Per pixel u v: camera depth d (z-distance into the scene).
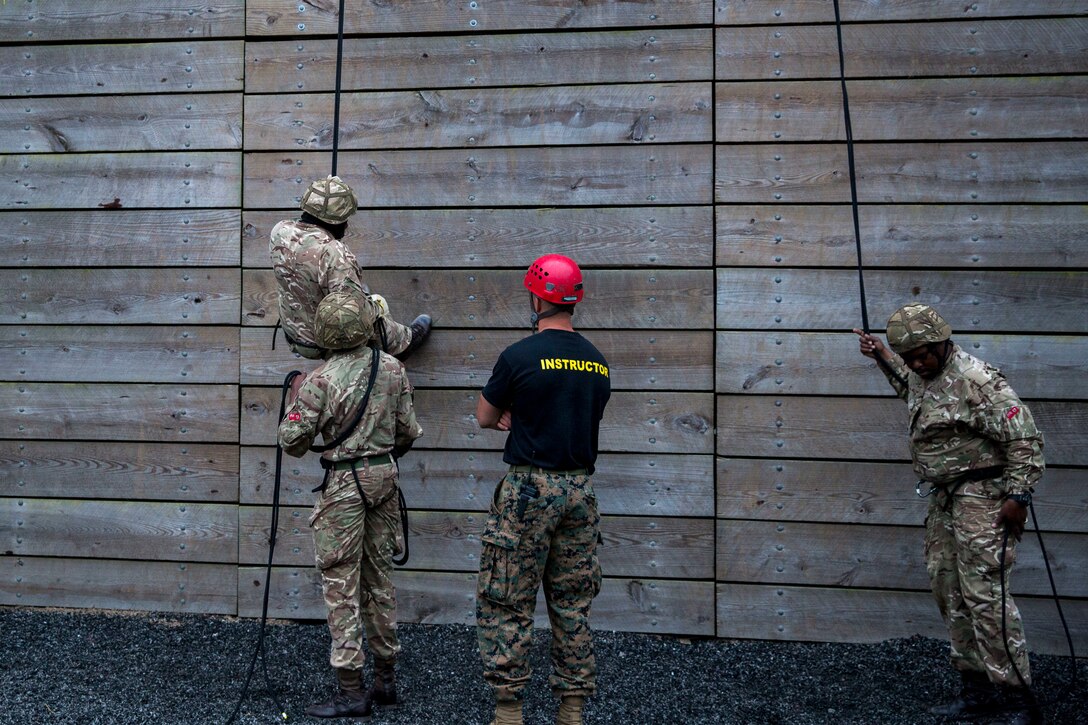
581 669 3.33
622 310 4.38
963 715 3.61
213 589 4.62
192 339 4.62
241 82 4.59
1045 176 4.16
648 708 3.70
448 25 4.46
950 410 3.45
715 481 4.35
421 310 4.49
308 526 4.56
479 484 4.46
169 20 4.62
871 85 4.24
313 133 4.55
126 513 4.67
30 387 4.71
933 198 4.22
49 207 4.70
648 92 4.36
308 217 3.82
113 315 4.67
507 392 3.34
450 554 4.48
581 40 4.40
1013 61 4.17
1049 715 3.62
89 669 4.05
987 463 3.46
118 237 4.67
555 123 4.41
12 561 4.74
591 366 3.38
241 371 4.58
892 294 4.24
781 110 4.29
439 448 4.48
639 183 4.37
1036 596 4.18
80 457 4.69
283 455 4.57
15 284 4.72
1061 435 4.16
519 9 4.43
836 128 4.26
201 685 3.90
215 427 4.61
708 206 4.33
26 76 4.71
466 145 4.46
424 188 4.48
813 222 4.28
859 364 4.25
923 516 4.22
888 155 4.24
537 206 4.43
